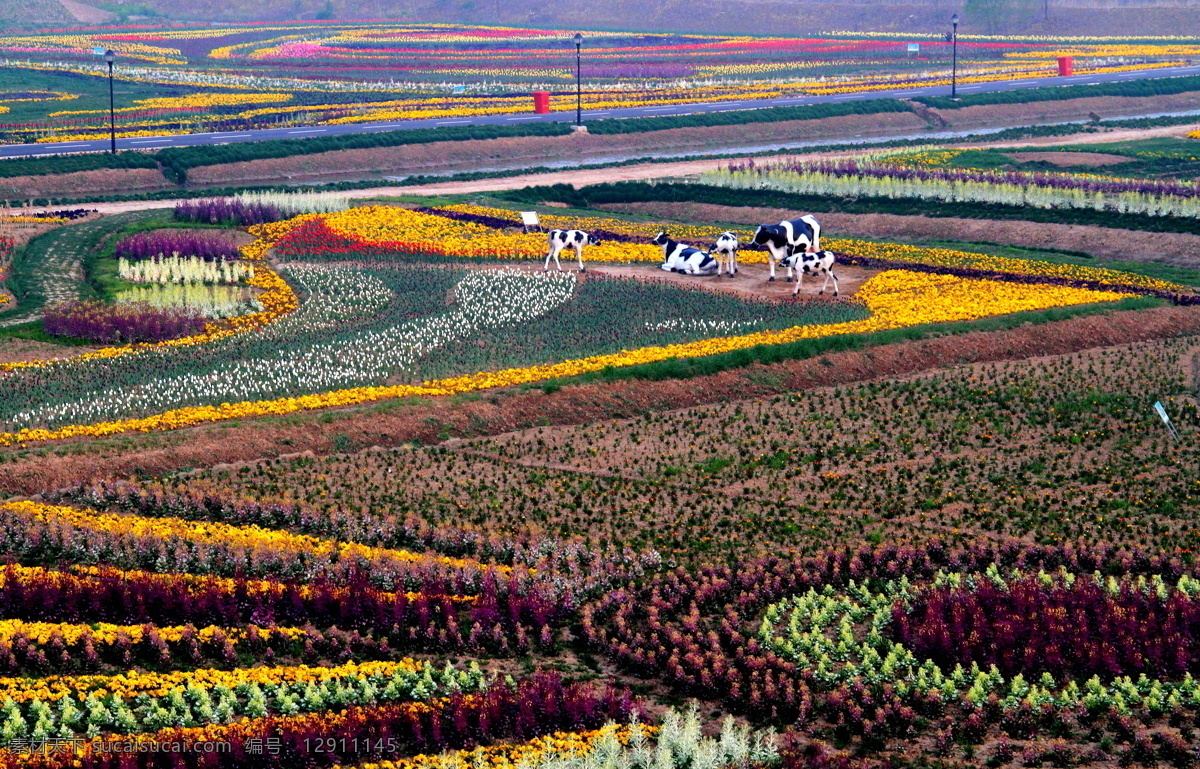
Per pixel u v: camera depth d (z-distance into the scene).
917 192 99.69
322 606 37.69
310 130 141.75
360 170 126.62
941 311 67.31
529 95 172.88
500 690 33.50
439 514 44.59
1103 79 182.88
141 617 36.88
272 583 38.75
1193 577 40.16
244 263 82.88
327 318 69.06
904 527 43.91
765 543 42.94
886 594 39.91
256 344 63.91
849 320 67.00
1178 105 168.75
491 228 94.31
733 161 123.56
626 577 40.75
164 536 41.69
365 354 61.41
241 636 36.28
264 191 111.12
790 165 108.31
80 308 68.69
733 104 162.50
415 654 36.53
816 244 77.50
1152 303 68.94
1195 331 65.69
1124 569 40.78
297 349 62.69
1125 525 43.38
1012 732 32.75
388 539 42.94
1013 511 44.88
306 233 89.81
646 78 192.75
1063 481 47.28
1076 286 74.31
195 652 35.28
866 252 84.38
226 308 70.44
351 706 33.41
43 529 41.69
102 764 29.58
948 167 114.56
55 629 35.66
